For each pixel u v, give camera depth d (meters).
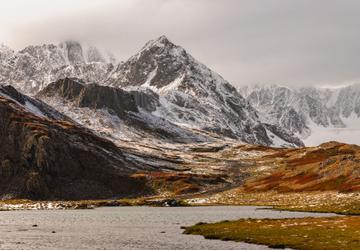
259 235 92.25
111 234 104.88
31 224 130.62
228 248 81.69
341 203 157.38
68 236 102.00
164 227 118.38
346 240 82.94
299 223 105.38
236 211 164.38
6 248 85.19
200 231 102.38
